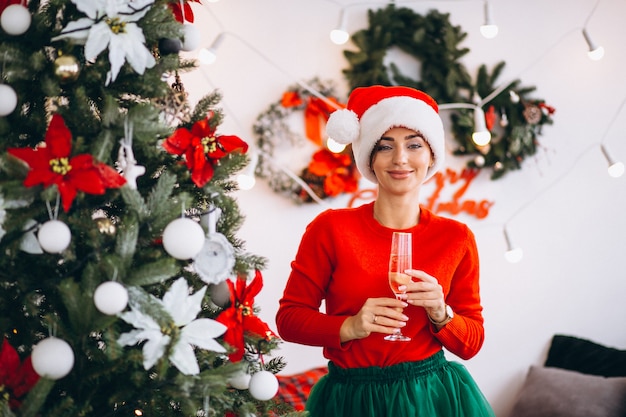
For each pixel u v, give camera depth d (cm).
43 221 140
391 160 185
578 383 332
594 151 368
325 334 181
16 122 147
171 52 155
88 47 139
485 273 367
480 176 366
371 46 353
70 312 135
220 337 157
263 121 353
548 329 368
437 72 355
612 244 370
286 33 357
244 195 356
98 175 133
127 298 134
